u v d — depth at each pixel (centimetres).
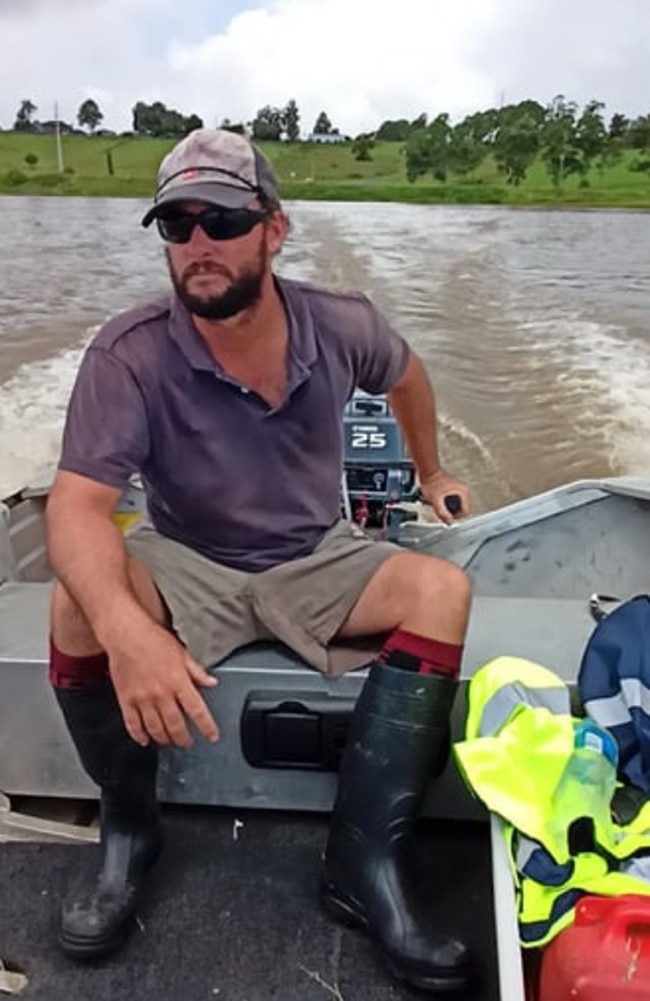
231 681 151
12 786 164
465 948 134
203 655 149
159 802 161
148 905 149
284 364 144
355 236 1522
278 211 141
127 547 151
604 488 216
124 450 138
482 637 166
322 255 1295
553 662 158
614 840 116
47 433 602
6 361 785
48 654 157
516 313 991
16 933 145
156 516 156
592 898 105
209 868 156
